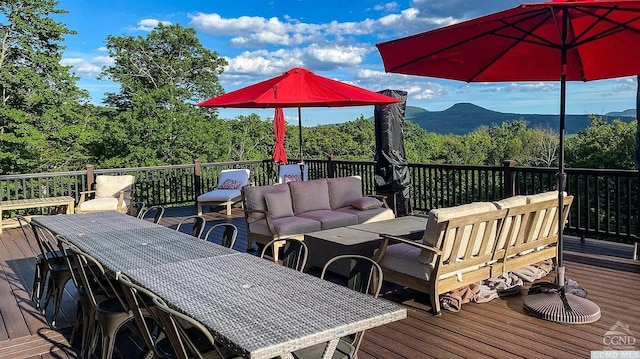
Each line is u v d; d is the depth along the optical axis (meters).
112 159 19.59
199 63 24.48
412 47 3.53
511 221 3.71
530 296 3.62
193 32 24.08
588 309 3.29
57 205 7.56
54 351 3.13
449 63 4.02
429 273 3.41
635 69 4.00
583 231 5.53
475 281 3.66
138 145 20.30
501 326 3.20
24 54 16.66
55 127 17.19
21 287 4.51
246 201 5.57
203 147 21.91
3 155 16.02
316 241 4.46
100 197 7.76
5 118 16.22
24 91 16.67
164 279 2.30
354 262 2.60
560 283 3.53
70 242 3.21
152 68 23.59
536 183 6.84
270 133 24.56
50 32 16.97
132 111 20.94
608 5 2.62
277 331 1.64
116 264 2.60
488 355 2.78
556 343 2.91
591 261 4.75
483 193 6.89
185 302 1.95
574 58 4.09
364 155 22.17
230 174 8.91
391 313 1.84
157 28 23.67
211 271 2.44
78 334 3.40
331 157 8.95
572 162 18.27
